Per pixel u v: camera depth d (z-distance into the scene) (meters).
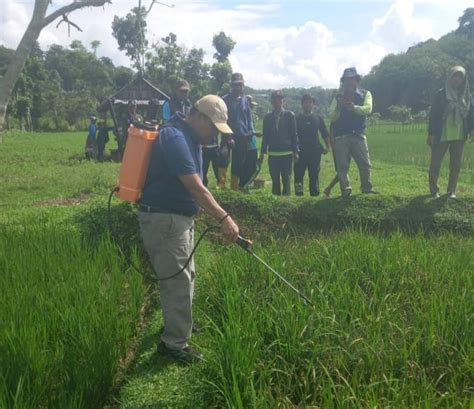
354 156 8.61
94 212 7.42
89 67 90.44
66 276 5.07
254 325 3.86
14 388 3.33
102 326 4.09
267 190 12.52
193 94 41.72
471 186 13.11
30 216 7.82
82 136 47.72
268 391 3.27
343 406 3.03
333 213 8.12
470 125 8.16
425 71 88.06
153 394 3.71
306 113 9.85
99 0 10.75
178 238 4.04
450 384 3.54
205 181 9.13
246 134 9.48
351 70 8.25
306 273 4.98
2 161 21.97
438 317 3.97
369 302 4.53
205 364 3.88
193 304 4.99
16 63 10.56
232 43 40.34
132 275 5.25
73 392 3.42
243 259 5.45
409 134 44.50
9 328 3.79
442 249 6.05
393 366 3.62
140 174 4.01
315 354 3.62
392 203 8.28
